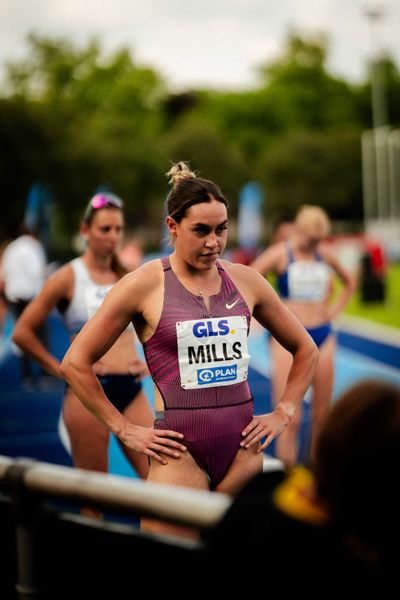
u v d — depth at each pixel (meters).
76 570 3.32
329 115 129.38
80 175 85.69
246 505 2.79
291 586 2.58
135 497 2.98
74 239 100.88
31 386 18.03
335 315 11.46
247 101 131.38
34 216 46.56
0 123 81.25
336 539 2.57
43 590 3.43
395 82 131.88
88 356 5.20
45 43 94.75
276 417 5.39
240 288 5.41
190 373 5.18
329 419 2.61
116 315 5.21
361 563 2.52
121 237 8.10
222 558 2.73
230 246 109.38
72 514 3.34
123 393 7.65
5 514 3.62
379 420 2.52
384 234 72.06
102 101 100.00
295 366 5.60
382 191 72.62
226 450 5.23
